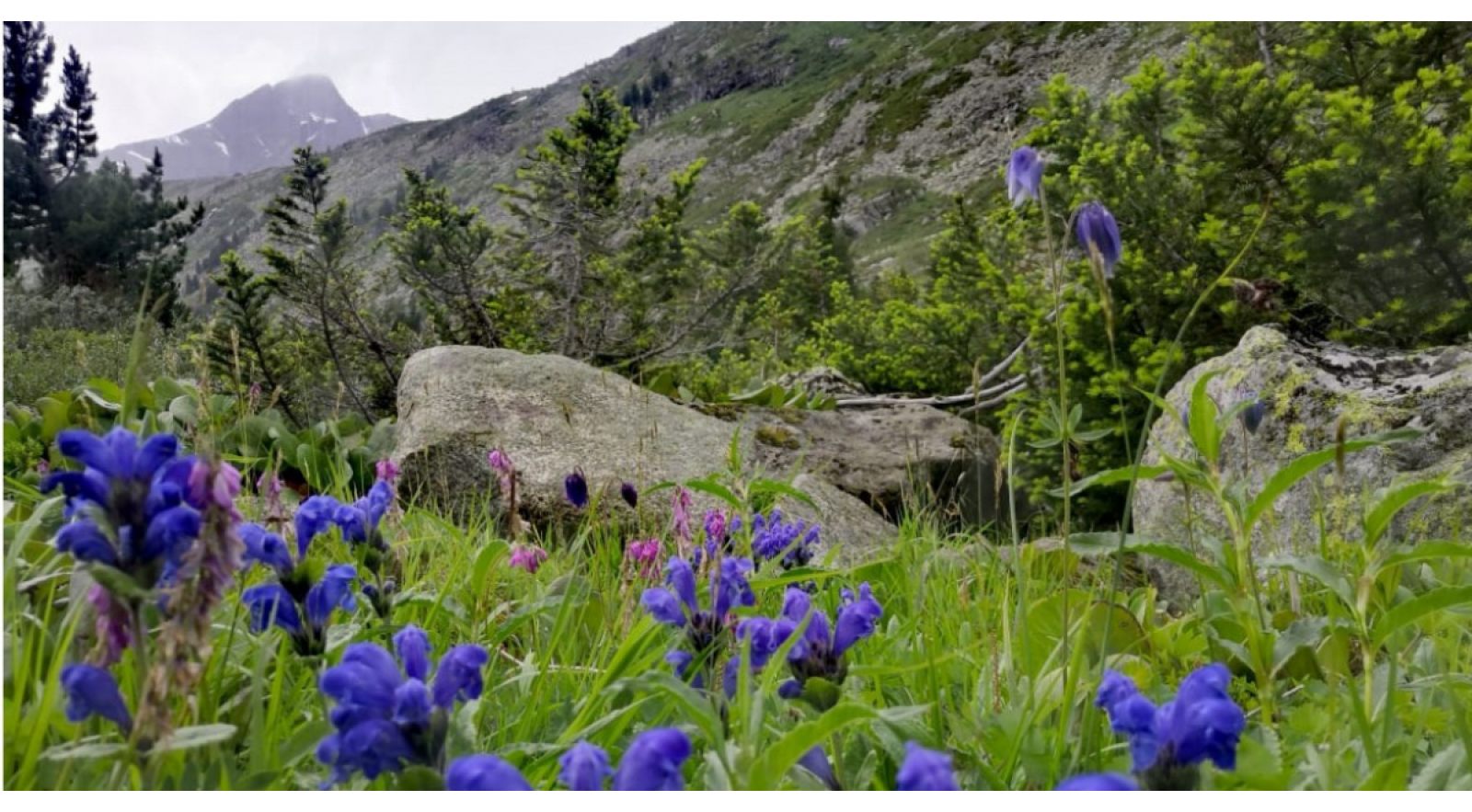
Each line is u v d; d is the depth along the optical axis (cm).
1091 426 757
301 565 180
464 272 1398
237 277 1102
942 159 6900
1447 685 170
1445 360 470
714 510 301
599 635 263
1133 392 735
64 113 1196
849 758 189
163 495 129
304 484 537
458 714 166
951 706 222
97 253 1402
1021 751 172
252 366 1026
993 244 1205
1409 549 181
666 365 1454
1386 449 434
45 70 1027
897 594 340
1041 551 441
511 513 330
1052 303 826
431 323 1413
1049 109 887
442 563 328
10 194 1249
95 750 127
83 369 802
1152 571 492
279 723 182
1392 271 655
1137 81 853
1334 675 205
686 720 188
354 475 562
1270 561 195
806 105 10019
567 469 539
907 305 1353
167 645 123
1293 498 455
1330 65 761
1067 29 7025
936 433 777
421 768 126
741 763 131
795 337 1809
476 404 571
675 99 13475
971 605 316
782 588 308
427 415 561
